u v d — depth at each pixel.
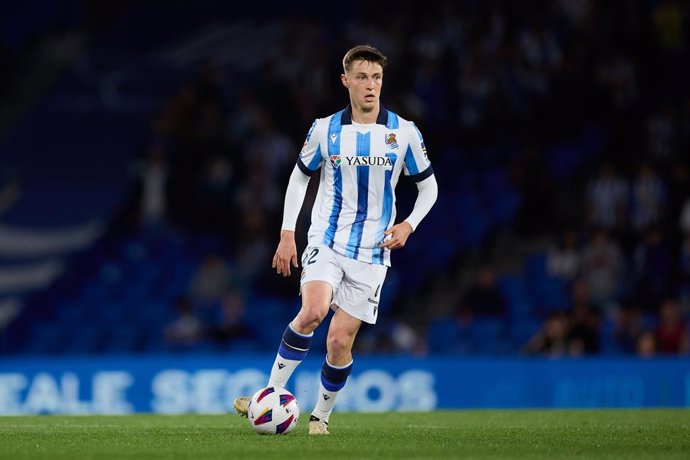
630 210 58.72
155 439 20.30
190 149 66.25
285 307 56.84
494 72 66.44
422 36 68.19
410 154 21.84
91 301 61.91
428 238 60.75
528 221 59.34
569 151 65.94
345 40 69.25
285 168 62.19
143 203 66.19
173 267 62.41
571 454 17.81
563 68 67.94
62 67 85.12
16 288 68.81
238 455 17.38
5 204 75.06
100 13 88.62
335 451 18.06
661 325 47.50
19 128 81.12
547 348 46.59
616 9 70.25
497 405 40.47
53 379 39.47
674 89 69.38
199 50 85.00
